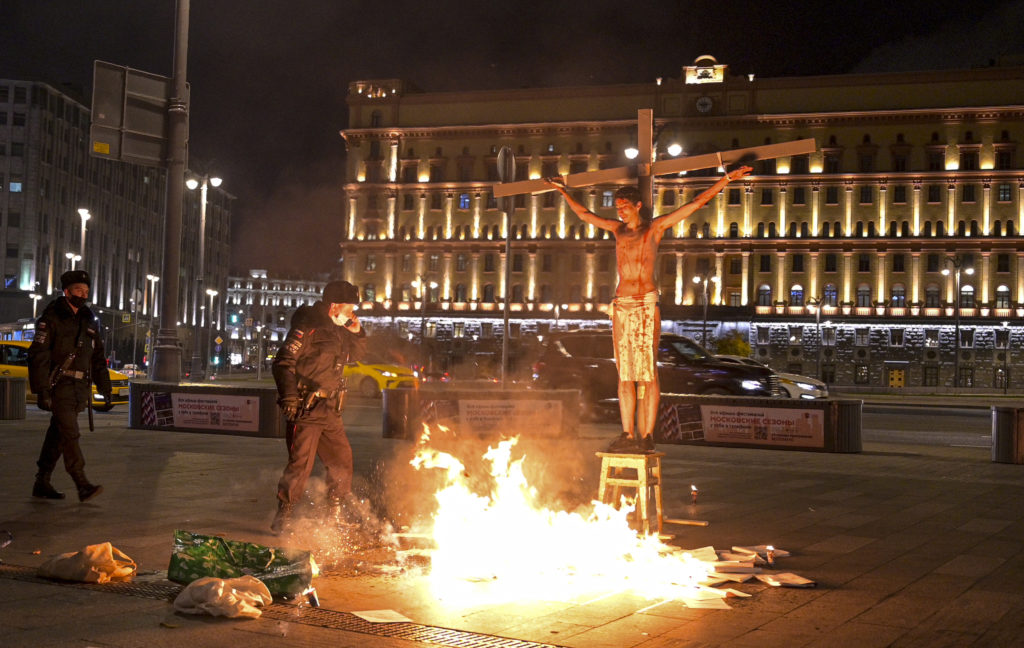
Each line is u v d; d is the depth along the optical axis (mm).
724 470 13023
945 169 78125
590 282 84125
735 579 5965
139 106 15336
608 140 83938
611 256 84062
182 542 5594
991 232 77375
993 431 14914
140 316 104812
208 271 124250
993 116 77000
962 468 13844
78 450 8734
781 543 7414
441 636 4621
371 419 23328
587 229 84688
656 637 4688
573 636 4672
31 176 83938
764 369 22828
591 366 23438
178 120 15727
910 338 79375
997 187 77438
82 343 8758
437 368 86938
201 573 5430
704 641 4645
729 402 16734
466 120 87000
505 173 17797
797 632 4836
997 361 77312
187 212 115688
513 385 42375
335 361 7617
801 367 80688
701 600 5434
